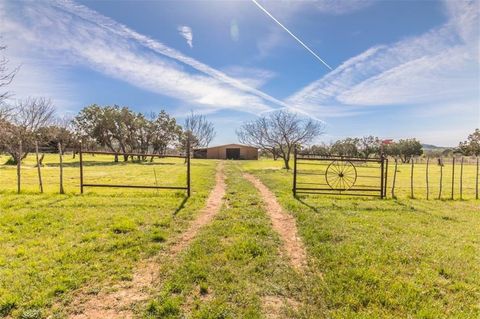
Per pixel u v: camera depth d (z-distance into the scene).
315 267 5.28
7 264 5.00
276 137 29.47
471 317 3.80
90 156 51.03
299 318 3.88
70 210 8.36
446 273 4.91
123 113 42.22
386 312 3.92
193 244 6.15
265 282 4.72
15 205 8.80
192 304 4.11
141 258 5.49
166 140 48.41
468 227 7.78
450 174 26.56
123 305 4.07
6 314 3.79
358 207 9.80
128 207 8.98
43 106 31.47
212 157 69.62
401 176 24.02
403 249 5.84
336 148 57.91
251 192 12.66
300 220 8.05
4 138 27.12
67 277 4.62
